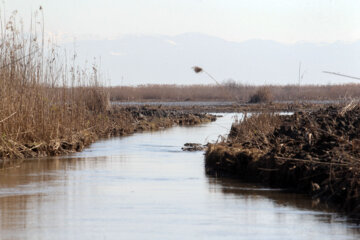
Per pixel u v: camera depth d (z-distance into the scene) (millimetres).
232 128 74438
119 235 29281
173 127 121750
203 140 87750
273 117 70688
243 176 50406
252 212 34938
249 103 189500
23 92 63906
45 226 31094
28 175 50219
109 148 74625
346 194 37031
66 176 49844
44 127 65375
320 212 35000
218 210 35531
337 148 43000
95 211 35062
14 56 63438
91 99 115562
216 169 54344
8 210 35250
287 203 37812
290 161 45438
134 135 98188
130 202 38094
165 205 37062
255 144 56469
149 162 60156
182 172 52719
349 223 32094
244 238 28875
